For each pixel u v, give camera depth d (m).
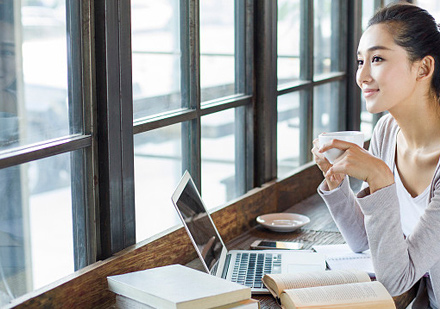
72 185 1.48
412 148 1.74
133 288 1.31
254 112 2.27
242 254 1.80
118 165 1.56
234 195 2.21
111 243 1.55
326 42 2.92
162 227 1.81
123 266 1.56
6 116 1.29
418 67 1.62
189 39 1.88
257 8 2.23
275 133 2.37
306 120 2.72
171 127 1.82
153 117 1.74
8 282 1.31
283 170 2.53
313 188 2.69
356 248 1.82
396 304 1.55
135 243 1.65
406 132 1.72
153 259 1.67
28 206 1.36
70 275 1.42
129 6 1.56
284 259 1.75
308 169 2.64
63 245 1.46
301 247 1.89
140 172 1.70
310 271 1.62
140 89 1.68
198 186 1.95
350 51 3.12
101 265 1.49
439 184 1.58
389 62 1.61
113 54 1.52
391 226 1.50
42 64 1.38
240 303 1.29
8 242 1.31
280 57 2.44
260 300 1.53
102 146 1.53
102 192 1.54
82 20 1.47
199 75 1.90
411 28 1.59
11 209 1.32
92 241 1.53
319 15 2.81
